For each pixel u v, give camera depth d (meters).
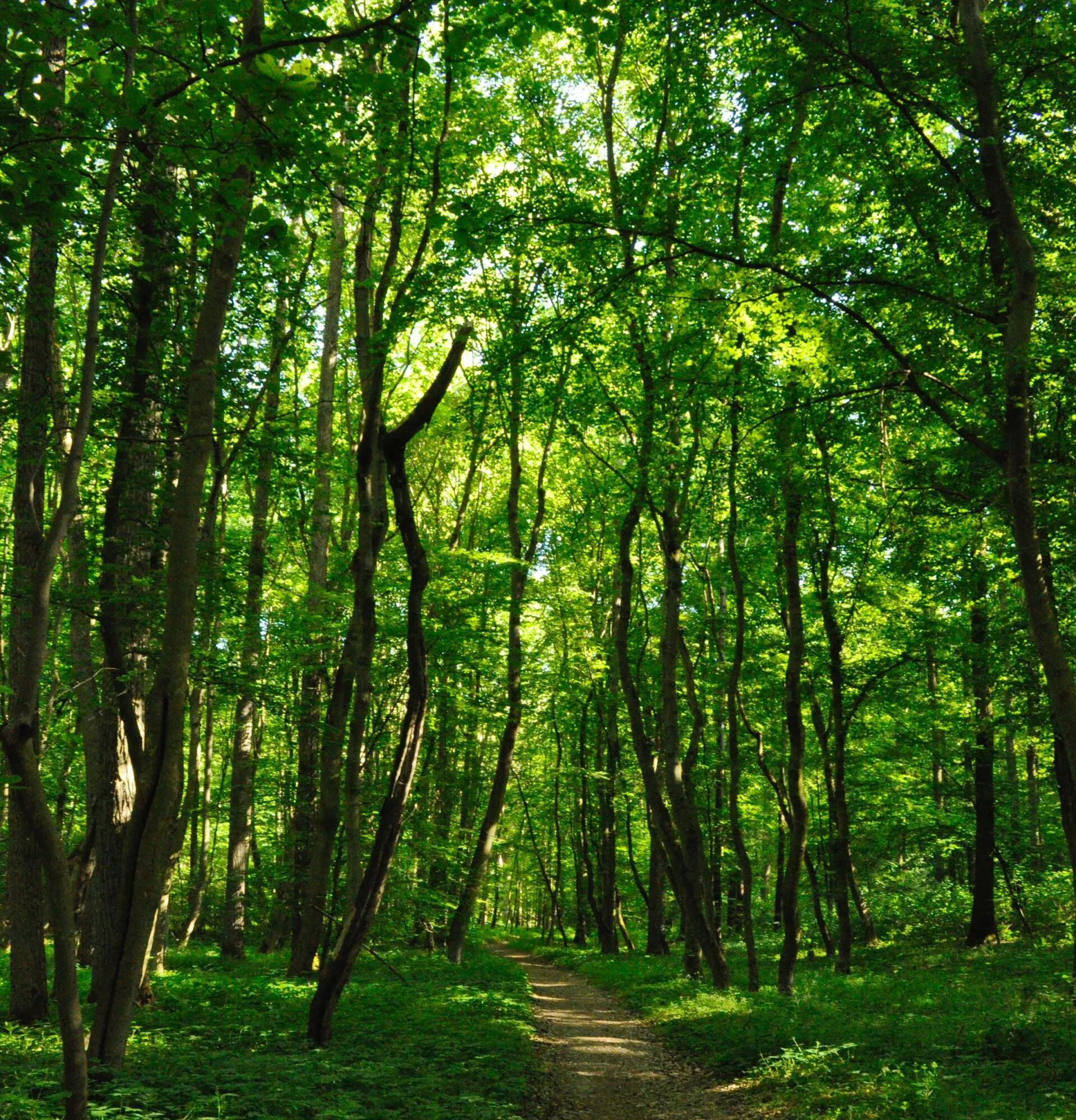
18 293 9.57
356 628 15.65
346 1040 10.14
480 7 7.27
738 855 16.06
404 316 10.88
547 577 28.22
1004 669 18.11
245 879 18.98
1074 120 10.51
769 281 10.70
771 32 10.55
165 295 11.90
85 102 6.03
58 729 20.53
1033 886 23.44
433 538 26.48
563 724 33.03
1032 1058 8.67
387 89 6.57
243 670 12.38
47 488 15.30
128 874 7.50
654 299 12.59
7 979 14.53
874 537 17.73
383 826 10.29
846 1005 12.86
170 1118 6.58
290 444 13.14
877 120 11.23
